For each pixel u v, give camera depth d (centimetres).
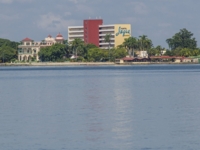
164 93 17638
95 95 17275
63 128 10081
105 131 9712
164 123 10475
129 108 13100
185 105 13562
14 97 17025
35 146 8556
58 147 8481
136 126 10188
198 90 18850
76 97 16575
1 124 10638
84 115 11869
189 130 9644
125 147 8419
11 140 9006
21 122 10888
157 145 8512
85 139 9038
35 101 15450
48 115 11956
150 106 13462
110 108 13175
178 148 8306
